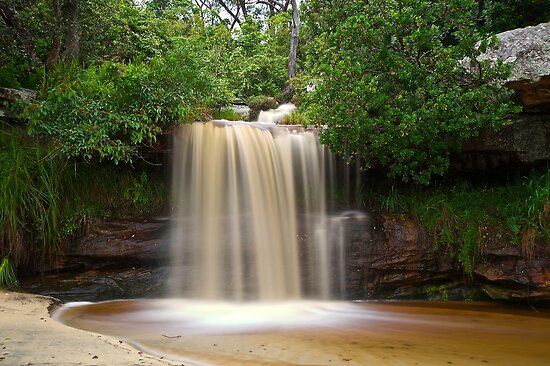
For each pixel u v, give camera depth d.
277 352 4.59
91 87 7.97
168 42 15.75
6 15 9.07
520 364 4.40
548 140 7.46
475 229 7.77
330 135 7.55
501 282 7.43
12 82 8.50
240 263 7.73
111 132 7.53
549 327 5.96
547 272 7.14
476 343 5.16
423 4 7.78
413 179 8.20
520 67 6.91
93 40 11.20
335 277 7.89
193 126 8.02
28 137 7.58
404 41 7.71
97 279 7.27
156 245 7.59
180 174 8.02
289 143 8.43
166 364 3.71
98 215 7.63
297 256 7.97
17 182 7.00
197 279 7.59
